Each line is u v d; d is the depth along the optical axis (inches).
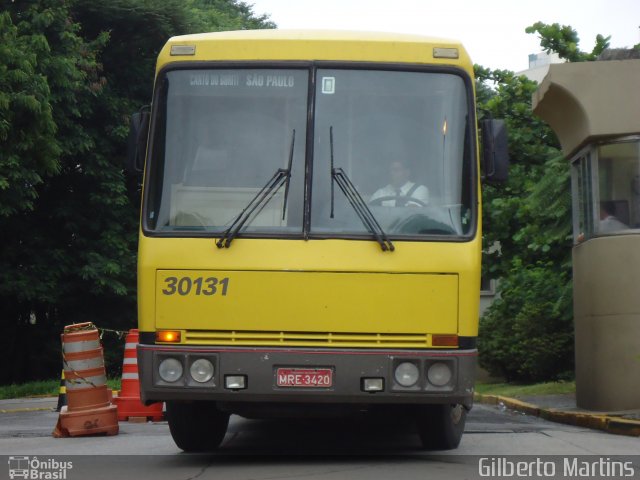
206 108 415.8
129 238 1413.6
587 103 624.1
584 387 663.8
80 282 1396.4
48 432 598.9
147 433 576.1
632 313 622.5
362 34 424.5
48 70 1238.9
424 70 416.8
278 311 394.9
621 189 633.0
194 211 405.4
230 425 601.6
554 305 856.9
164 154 412.5
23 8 1270.9
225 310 395.9
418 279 396.5
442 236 400.2
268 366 390.3
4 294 1337.4
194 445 463.5
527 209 927.7
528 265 1020.5
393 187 405.4
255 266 396.5
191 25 1482.5
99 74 1418.6
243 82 416.8
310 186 404.8
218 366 391.5
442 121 412.5
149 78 1466.5
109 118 1402.6
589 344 648.4
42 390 1168.8
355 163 407.5
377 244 398.0
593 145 638.5
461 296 397.4
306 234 398.9
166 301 398.0
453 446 459.8
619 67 622.8
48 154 1174.3
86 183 1401.3
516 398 810.8
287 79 416.2
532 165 1035.9
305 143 409.4
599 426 573.0
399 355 390.9
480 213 406.9
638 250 622.5
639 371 620.1
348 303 394.9
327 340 394.0
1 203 1173.7
